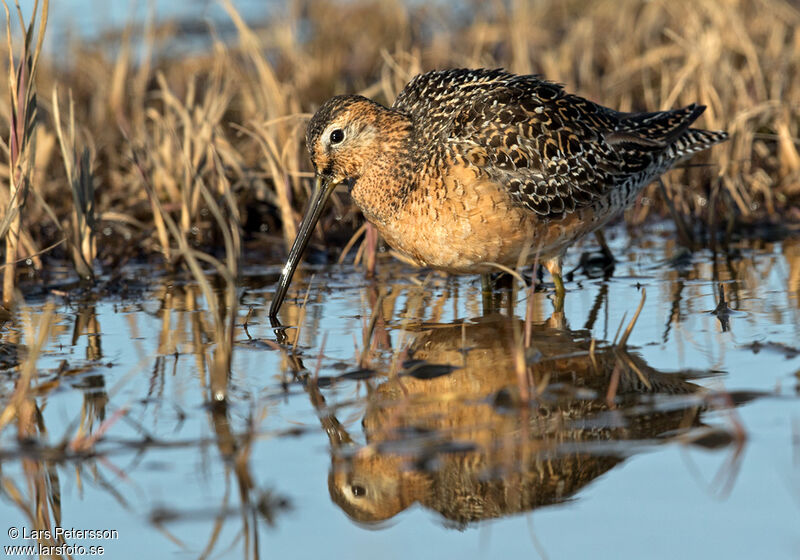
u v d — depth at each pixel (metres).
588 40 17.39
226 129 15.22
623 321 9.82
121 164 14.52
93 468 7.01
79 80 17.91
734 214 13.10
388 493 6.77
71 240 11.52
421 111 10.74
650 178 11.23
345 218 13.20
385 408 7.86
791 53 15.52
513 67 16.44
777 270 11.47
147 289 11.54
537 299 10.82
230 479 6.89
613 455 7.00
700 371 8.34
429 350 9.17
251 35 14.53
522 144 10.24
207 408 7.93
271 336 9.74
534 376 8.43
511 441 7.20
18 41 17.50
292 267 10.79
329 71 17.86
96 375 8.66
